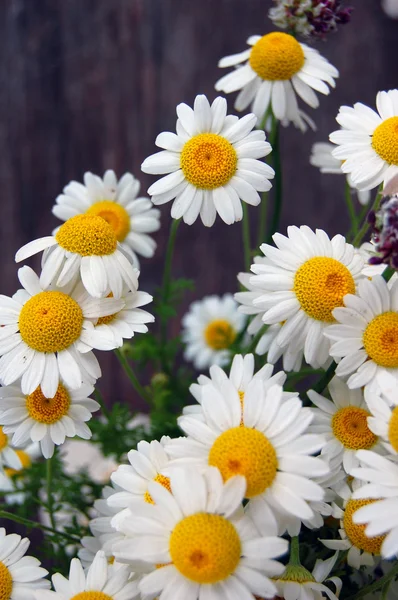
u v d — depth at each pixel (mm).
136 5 626
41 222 639
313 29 458
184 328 623
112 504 385
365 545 387
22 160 638
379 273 406
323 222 619
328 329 389
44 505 437
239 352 470
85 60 632
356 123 422
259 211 621
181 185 418
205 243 626
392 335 385
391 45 614
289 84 457
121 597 381
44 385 392
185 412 400
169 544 356
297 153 619
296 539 385
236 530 354
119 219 473
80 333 396
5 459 446
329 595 375
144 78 631
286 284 400
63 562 448
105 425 464
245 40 624
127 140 631
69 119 635
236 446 360
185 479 356
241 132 419
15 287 636
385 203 366
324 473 359
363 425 399
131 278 400
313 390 406
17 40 635
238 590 351
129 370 461
